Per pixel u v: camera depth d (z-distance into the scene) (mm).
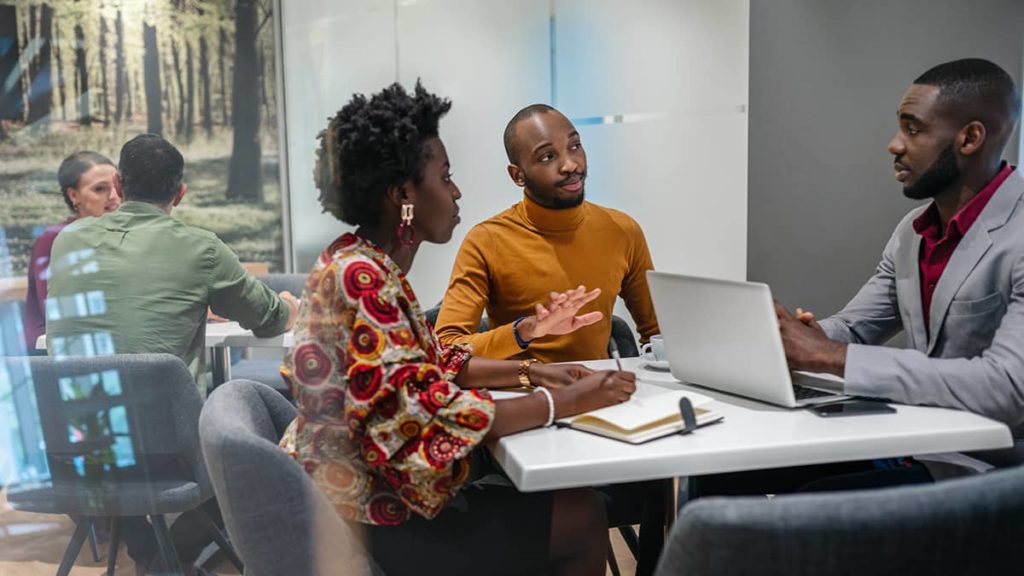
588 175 3389
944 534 828
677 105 3377
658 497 1629
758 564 816
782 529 799
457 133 3324
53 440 970
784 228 3465
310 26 2914
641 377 1677
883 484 1590
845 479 1582
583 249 2125
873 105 3408
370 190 1344
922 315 1707
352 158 1330
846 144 3430
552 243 2113
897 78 3385
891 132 3412
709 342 1480
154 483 1066
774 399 1396
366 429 1210
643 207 3428
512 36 3293
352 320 1233
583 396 1348
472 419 1220
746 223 3426
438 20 3168
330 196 1327
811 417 1336
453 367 1577
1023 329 1407
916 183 1637
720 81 3354
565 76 3346
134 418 1047
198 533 1149
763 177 3439
